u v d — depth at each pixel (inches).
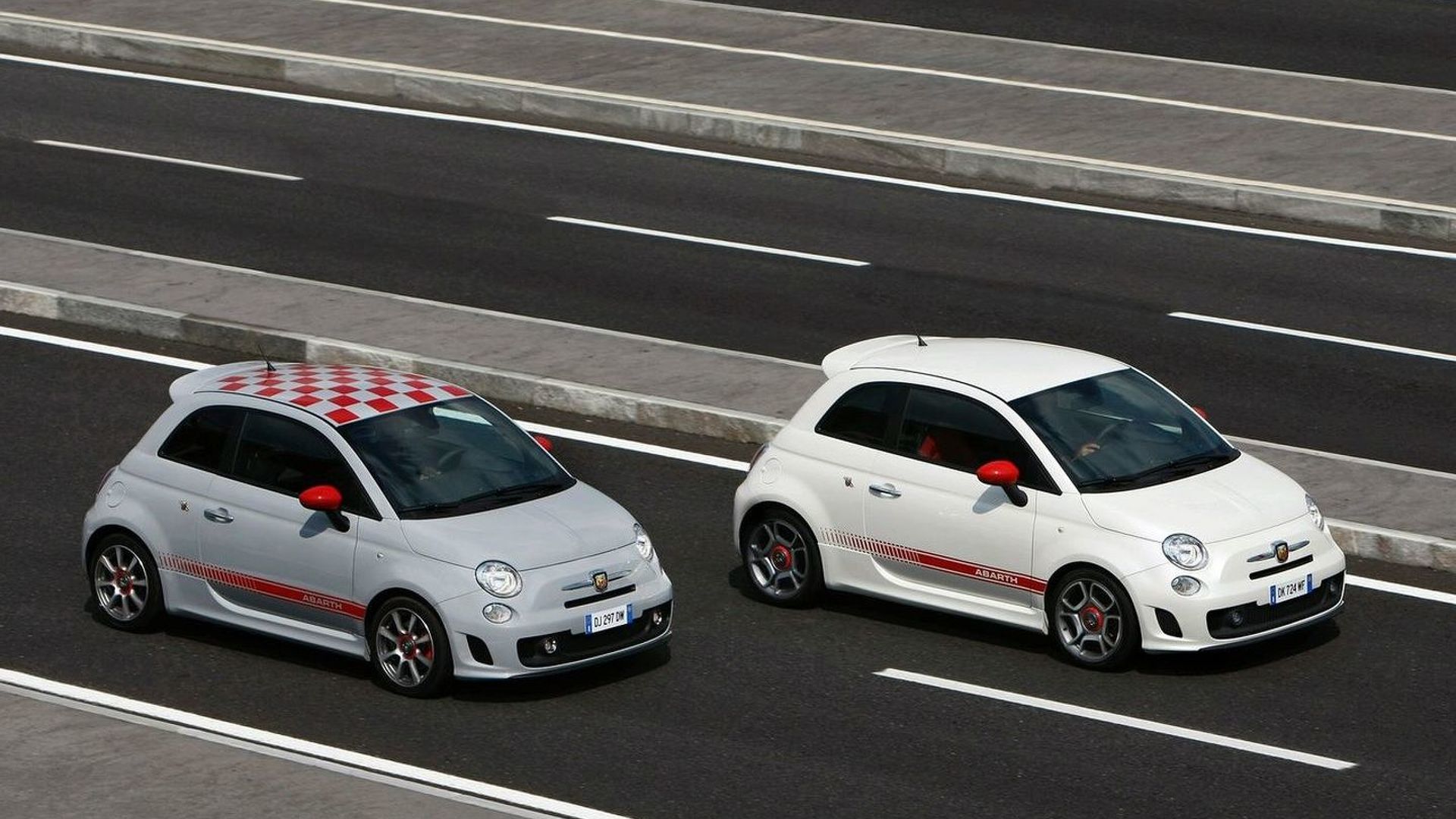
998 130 3422.7
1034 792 1454.2
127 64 3973.9
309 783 1395.2
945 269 2869.1
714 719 1601.9
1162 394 1859.0
